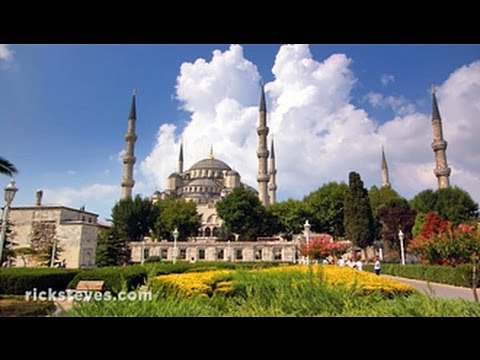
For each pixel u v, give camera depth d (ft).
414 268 95.96
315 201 242.99
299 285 26.61
